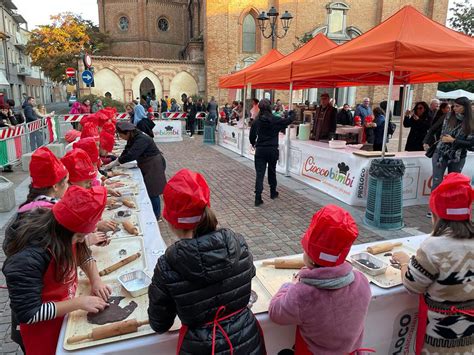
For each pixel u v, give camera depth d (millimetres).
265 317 1675
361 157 5730
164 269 1325
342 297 1441
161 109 21156
